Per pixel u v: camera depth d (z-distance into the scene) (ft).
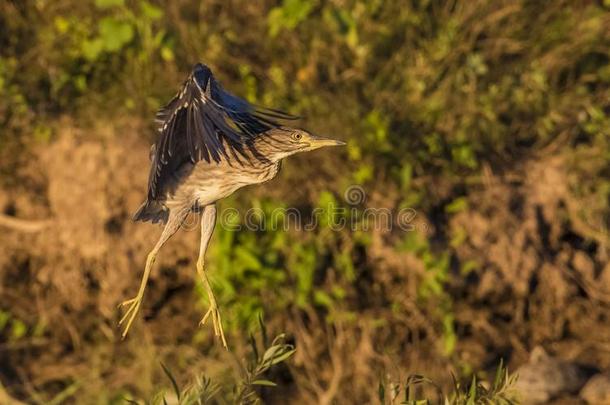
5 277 42.39
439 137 41.70
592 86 44.55
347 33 42.68
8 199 42.27
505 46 43.91
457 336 41.55
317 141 24.80
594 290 42.27
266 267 39.88
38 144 42.32
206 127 22.13
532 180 42.32
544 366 40.16
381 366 39.73
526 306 42.24
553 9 44.70
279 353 23.68
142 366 39.81
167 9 43.50
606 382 39.68
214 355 39.63
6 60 43.21
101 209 41.19
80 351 41.47
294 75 42.73
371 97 42.19
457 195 41.88
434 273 40.47
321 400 39.50
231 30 43.50
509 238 41.81
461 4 44.27
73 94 42.86
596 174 42.27
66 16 44.21
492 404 23.86
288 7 42.86
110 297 41.60
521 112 43.21
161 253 41.06
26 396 40.19
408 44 43.42
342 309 40.16
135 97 42.04
